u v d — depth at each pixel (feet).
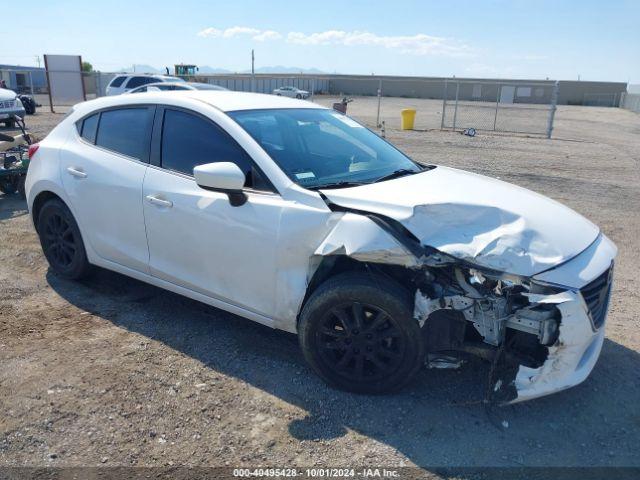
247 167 11.79
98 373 11.53
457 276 10.03
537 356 10.10
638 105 159.22
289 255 10.94
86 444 9.48
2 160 27.37
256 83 164.25
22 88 116.67
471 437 9.92
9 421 9.97
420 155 47.16
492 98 212.64
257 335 13.38
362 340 10.65
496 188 12.17
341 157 12.92
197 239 12.23
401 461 9.27
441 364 10.69
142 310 14.52
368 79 228.63
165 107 13.34
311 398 10.91
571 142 62.49
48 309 14.40
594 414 10.70
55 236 15.88
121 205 13.58
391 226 10.21
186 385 11.23
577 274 9.70
